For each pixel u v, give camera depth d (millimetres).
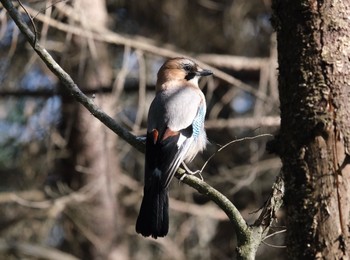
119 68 15672
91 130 14578
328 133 5184
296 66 5359
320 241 5102
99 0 14281
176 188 14711
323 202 5129
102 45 14555
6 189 14789
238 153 16203
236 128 15453
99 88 13320
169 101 8008
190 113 7922
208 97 13641
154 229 6770
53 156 14125
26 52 14000
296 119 5309
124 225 14891
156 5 16969
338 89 5238
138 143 6543
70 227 14383
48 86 14531
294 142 5297
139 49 12945
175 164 7371
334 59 5277
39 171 14641
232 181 13859
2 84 13742
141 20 17109
